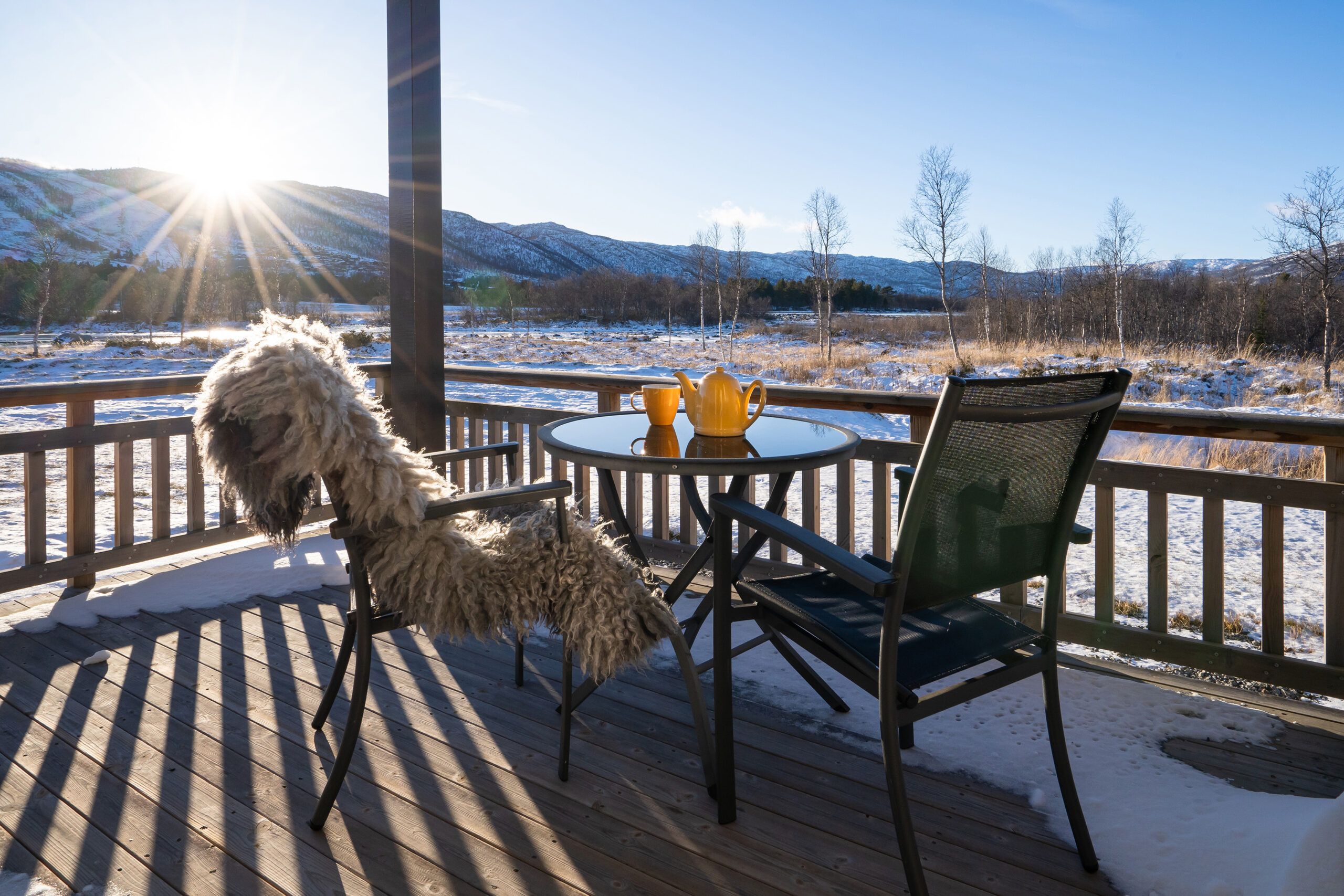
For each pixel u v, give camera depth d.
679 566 3.40
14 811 1.69
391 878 1.48
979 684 1.42
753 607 1.62
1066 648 2.74
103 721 2.09
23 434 2.88
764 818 1.67
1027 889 1.45
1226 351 17.69
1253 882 1.43
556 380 3.55
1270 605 2.28
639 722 2.10
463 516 1.83
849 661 1.43
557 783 1.80
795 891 1.44
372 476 1.47
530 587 1.64
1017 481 1.38
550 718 2.12
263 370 1.38
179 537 3.38
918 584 1.31
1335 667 2.18
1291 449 6.61
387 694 2.26
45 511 2.96
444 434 3.60
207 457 1.44
